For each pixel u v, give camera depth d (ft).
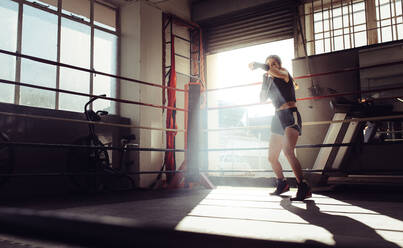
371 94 15.10
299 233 4.76
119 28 17.72
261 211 7.39
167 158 17.48
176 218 6.38
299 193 9.07
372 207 8.07
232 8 19.72
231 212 7.27
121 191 13.85
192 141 13.84
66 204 9.18
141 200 10.19
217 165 21.93
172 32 19.98
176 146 19.43
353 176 13.01
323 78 16.49
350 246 1.50
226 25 20.72
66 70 14.70
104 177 15.06
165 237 1.36
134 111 16.72
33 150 12.55
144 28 17.34
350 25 16.60
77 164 13.67
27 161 12.35
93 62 16.08
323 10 17.39
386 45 15.08
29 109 12.49
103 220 1.36
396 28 15.44
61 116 13.53
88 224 1.35
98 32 16.61
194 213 7.11
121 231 1.32
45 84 13.80
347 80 15.93
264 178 15.81
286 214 6.89
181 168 15.16
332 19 17.12
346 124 13.48
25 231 1.42
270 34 19.24
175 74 18.75
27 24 13.28
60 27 14.56
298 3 18.03
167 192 13.10
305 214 6.92
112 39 17.38
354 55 15.88
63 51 14.65
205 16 20.68
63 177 13.48
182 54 20.62
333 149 13.39
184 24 20.29
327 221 5.99
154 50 17.84
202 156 20.57
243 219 6.23
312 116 16.60
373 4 16.05
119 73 17.42
